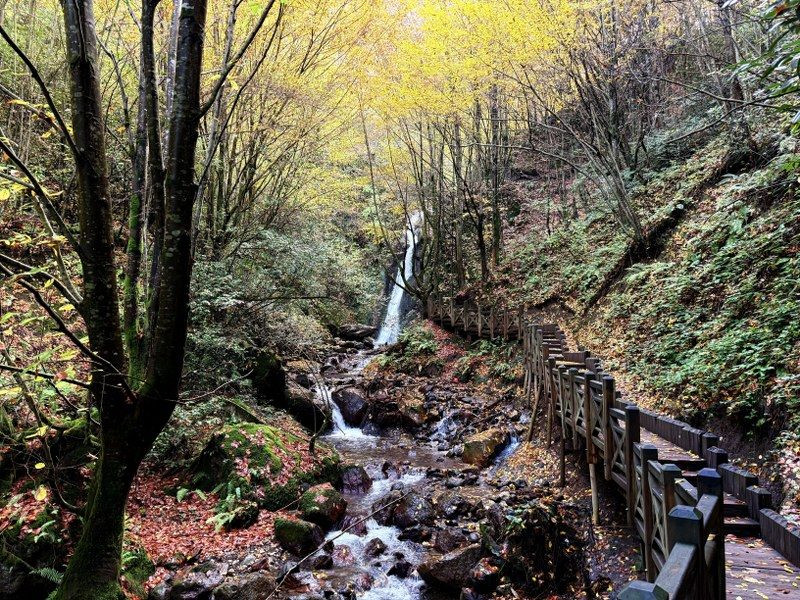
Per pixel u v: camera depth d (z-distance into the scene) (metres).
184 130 3.58
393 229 23.67
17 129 8.30
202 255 10.43
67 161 8.88
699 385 7.46
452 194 20.33
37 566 5.12
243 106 9.68
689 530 2.35
